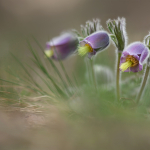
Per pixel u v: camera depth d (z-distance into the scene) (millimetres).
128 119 671
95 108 691
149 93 731
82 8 1593
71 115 686
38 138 645
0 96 724
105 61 810
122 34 714
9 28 1466
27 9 1660
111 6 1549
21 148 631
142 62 689
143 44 697
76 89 729
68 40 741
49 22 1519
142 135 643
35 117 682
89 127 661
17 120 674
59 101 711
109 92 753
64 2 1696
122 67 692
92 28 734
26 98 724
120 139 640
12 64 855
